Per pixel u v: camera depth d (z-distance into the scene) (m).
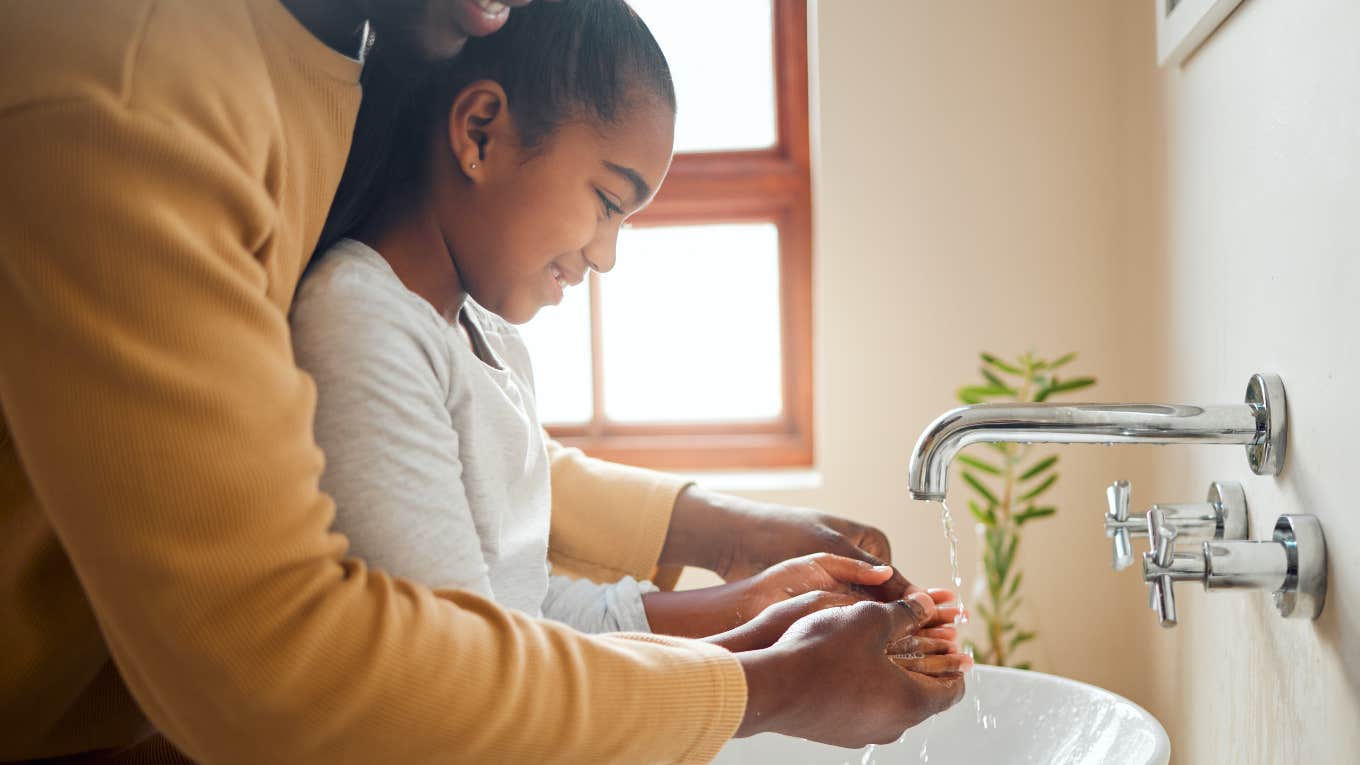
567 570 1.07
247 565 0.49
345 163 0.67
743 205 2.04
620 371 2.10
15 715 0.62
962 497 1.80
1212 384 1.09
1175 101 1.26
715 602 0.92
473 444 0.74
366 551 0.61
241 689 0.49
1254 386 0.87
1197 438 0.83
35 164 0.47
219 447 0.48
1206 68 1.11
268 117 0.55
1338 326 0.74
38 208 0.47
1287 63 0.84
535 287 0.76
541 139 0.72
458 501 0.65
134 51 0.50
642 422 2.09
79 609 0.60
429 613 0.54
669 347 2.09
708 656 0.62
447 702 0.53
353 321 0.64
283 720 0.50
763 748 1.00
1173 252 1.27
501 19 0.66
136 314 0.47
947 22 1.78
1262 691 0.94
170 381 0.47
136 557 0.48
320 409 0.62
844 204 1.81
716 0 2.04
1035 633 1.62
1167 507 0.93
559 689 0.56
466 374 0.73
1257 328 0.93
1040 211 1.76
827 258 1.82
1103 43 1.73
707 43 2.04
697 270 2.08
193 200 0.49
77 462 0.47
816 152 1.91
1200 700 1.16
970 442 0.79
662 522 1.04
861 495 1.83
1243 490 0.94
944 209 1.79
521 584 0.84
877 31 1.79
